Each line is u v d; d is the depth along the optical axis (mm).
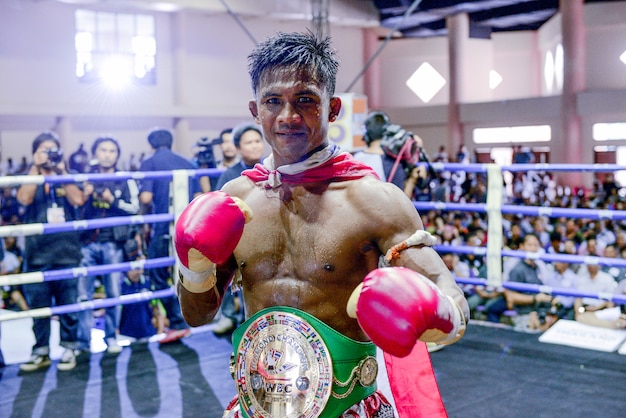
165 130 4762
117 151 4539
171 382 3590
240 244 1391
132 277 4555
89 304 3883
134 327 4410
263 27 15359
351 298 1141
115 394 3436
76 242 3982
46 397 3414
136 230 4543
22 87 12867
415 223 1315
